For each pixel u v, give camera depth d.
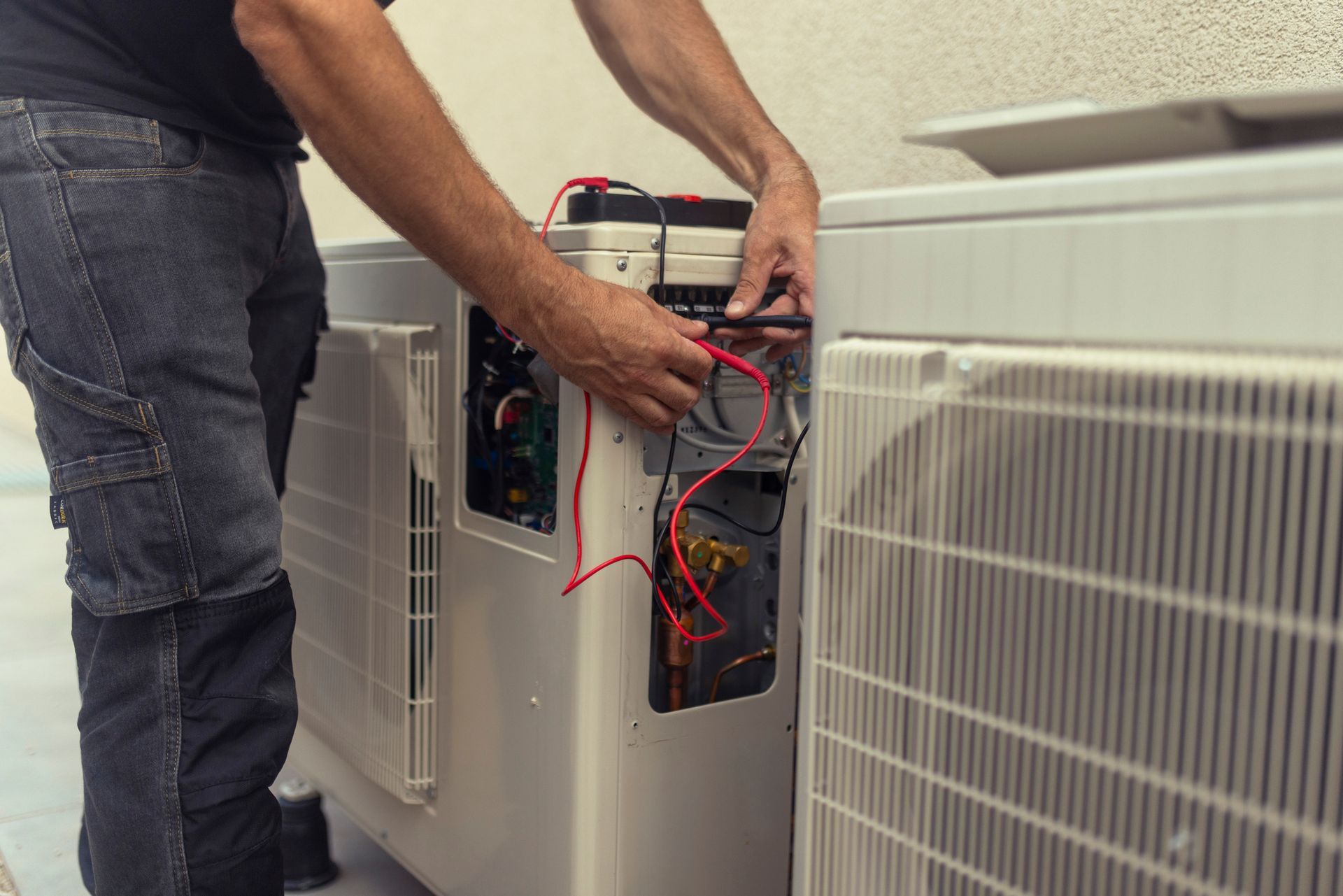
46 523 3.09
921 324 0.55
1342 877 0.41
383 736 1.20
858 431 0.58
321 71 0.72
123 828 0.87
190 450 0.86
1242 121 0.48
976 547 0.53
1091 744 0.48
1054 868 0.50
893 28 1.40
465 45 2.29
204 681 0.89
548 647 0.96
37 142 0.83
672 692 1.01
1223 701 0.44
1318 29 0.97
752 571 1.09
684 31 1.14
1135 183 0.46
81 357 0.84
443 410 1.11
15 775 1.53
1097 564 0.48
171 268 0.86
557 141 2.06
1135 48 1.13
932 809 0.56
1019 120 0.52
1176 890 0.46
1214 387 0.43
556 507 0.97
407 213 0.78
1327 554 0.40
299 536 1.41
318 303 1.22
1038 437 0.50
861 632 0.59
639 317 0.83
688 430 0.99
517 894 1.02
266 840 0.93
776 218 0.95
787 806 1.08
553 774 0.96
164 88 0.87
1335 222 0.40
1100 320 0.47
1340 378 0.39
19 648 2.06
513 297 0.81
